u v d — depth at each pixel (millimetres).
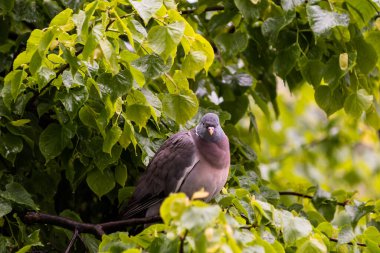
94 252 9727
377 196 18141
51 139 9844
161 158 10414
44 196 10914
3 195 9305
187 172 10219
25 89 9641
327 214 11164
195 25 11750
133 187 10742
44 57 8500
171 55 8656
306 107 19453
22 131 10016
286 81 11945
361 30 10945
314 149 17203
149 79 8914
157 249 7383
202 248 6656
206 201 10359
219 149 10258
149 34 8312
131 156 10773
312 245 8086
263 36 11578
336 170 18156
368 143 17875
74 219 10523
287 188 12586
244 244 7172
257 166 12000
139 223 9594
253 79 12156
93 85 9039
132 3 8156
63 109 10172
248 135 13805
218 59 12438
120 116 9766
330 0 10789
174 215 6785
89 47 8031
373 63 10969
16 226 10031
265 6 10719
